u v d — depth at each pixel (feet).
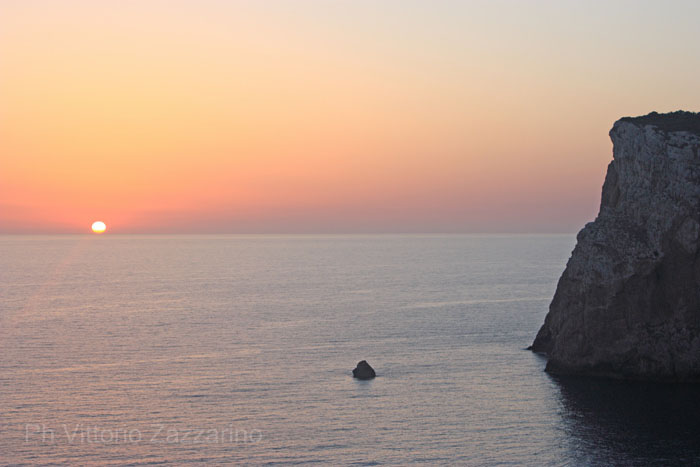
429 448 222.07
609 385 287.48
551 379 299.79
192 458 216.13
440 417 250.78
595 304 301.63
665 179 306.55
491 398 272.72
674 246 296.10
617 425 239.09
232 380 304.91
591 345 302.45
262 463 212.23
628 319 296.92
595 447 220.02
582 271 308.40
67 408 264.93
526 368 321.11
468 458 213.46
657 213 302.25
